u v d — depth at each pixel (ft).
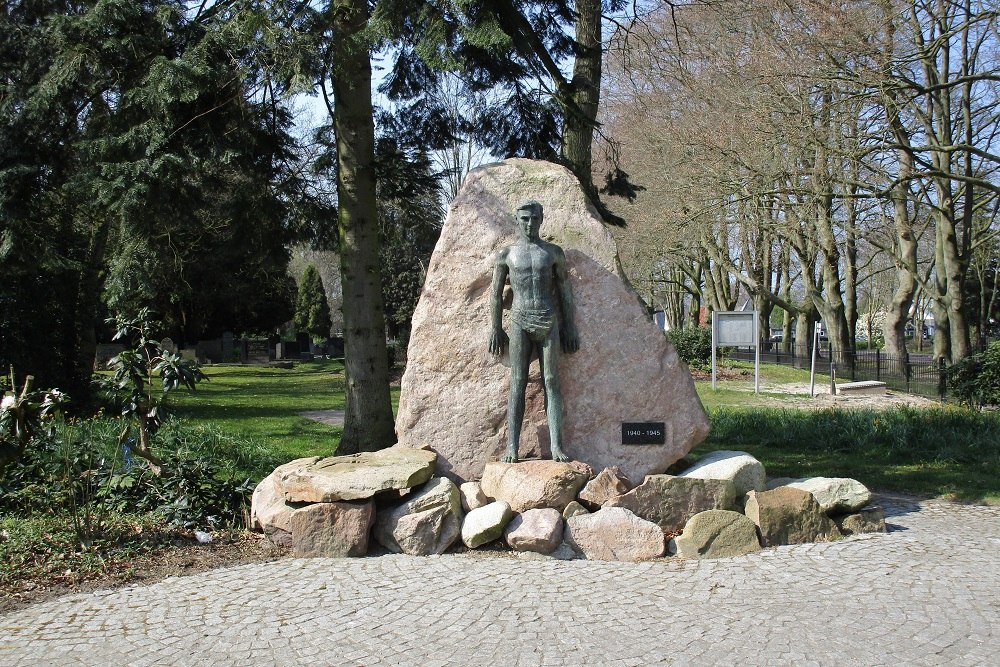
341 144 31.48
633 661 14.15
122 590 18.34
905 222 82.12
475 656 14.48
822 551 20.81
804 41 53.72
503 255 23.82
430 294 24.67
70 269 40.60
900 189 67.15
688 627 15.65
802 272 106.42
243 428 45.11
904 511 25.94
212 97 29.55
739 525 21.09
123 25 27.94
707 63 65.36
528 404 24.20
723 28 59.52
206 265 90.43
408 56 35.35
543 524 21.01
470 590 17.95
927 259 104.83
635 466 24.00
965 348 68.23
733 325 75.05
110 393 24.63
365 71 31.22
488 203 24.94
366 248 31.71
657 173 85.15
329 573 19.34
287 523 21.47
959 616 16.10
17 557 19.79
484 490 23.11
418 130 36.83
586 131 37.99
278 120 34.14
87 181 27.78
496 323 23.94
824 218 87.51
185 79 25.95
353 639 15.35
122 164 26.32
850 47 51.49
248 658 14.60
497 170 25.40
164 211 28.48
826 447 39.63
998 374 47.16
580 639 15.15
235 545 21.85
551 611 16.60
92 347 48.42
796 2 54.39
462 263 24.64
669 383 24.27
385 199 36.17
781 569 19.31
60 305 44.68
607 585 18.26
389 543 21.18
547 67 35.94
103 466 25.39
